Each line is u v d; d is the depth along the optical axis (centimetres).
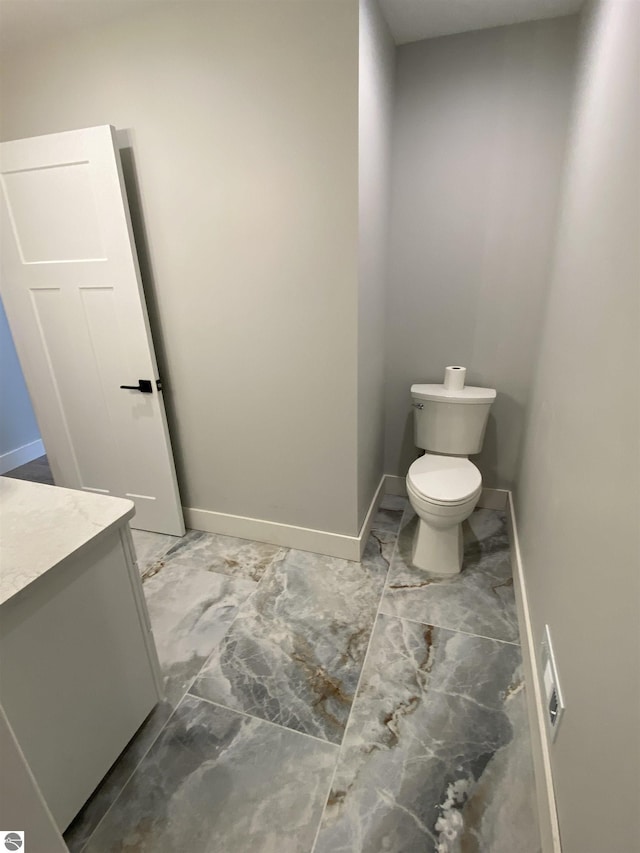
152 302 199
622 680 72
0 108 187
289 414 196
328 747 129
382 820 112
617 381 90
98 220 181
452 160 202
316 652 161
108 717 117
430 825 110
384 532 234
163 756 127
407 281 227
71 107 177
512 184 198
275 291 177
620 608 76
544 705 121
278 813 114
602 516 91
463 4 163
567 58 175
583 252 130
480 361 230
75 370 216
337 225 159
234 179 166
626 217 93
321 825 111
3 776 71
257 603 186
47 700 97
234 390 201
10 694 89
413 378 245
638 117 90
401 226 218
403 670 153
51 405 229
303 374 187
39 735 96
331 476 201
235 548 224
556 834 97
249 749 129
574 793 90
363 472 208
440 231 214
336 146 150
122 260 184
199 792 119
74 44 167
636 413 77
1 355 326
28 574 89
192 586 197
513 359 225
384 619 176
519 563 187
